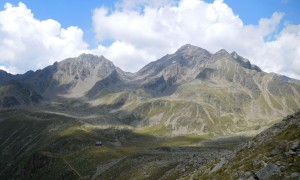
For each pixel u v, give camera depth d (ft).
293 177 127.03
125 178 568.82
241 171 159.74
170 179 380.17
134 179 524.11
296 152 141.28
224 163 205.77
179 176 370.12
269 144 171.42
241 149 205.87
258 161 156.97
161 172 498.69
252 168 155.74
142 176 522.47
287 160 138.72
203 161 373.61
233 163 187.01
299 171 128.36
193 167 374.43
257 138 201.05
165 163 543.80
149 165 561.43
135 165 629.10
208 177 200.23
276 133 185.47
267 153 157.79
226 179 167.12
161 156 617.62
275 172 135.03
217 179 180.75
